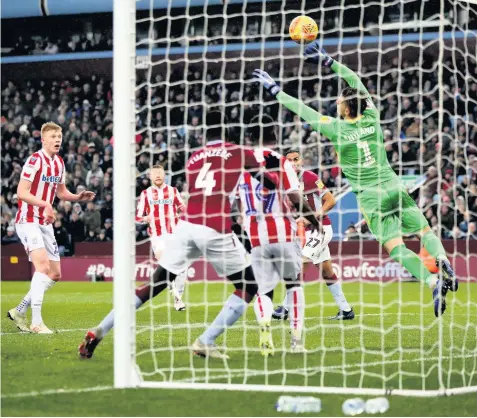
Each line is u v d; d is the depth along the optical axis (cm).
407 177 2441
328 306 2064
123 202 950
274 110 3791
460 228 3041
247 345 1259
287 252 1129
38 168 1438
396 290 2652
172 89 3969
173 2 3828
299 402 797
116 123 958
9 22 4259
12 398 855
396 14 3712
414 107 3578
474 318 1808
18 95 4222
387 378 985
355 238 3080
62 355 1150
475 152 3388
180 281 1962
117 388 911
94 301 2292
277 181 1112
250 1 3419
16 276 3394
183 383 934
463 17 3616
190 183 1078
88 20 4206
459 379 989
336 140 1373
